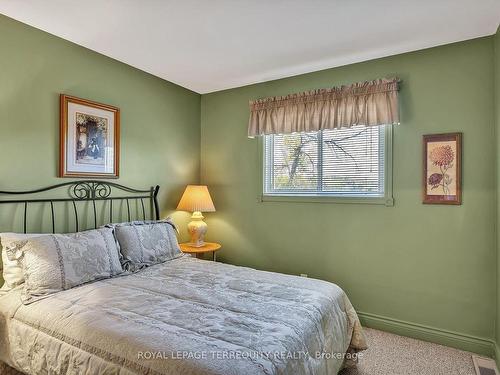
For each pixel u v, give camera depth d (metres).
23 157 2.25
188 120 3.72
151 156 3.26
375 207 2.83
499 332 2.25
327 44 2.55
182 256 2.92
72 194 2.56
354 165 2.98
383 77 2.79
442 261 2.56
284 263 3.30
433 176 2.57
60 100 2.46
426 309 2.62
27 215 2.28
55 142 2.44
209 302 1.83
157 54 2.77
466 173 2.46
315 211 3.12
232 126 3.66
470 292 2.46
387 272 2.78
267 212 3.41
